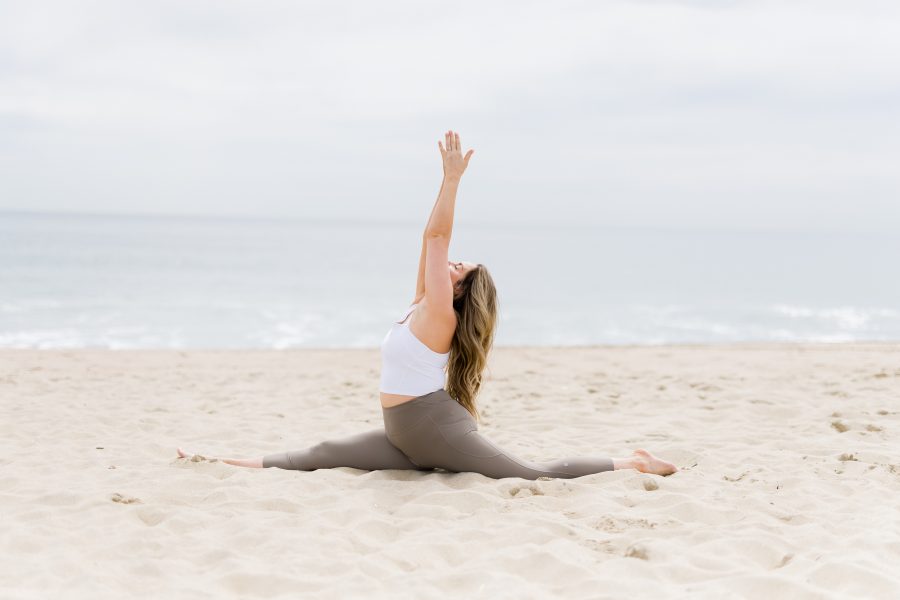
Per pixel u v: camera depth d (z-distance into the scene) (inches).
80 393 312.5
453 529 139.3
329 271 1724.9
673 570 118.1
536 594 109.7
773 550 125.5
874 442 213.0
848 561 116.0
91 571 117.3
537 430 245.6
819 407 270.5
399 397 172.2
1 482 172.4
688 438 224.5
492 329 177.0
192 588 112.7
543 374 391.5
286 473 179.0
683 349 530.6
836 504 152.4
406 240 4500.5
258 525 141.6
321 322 854.5
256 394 319.9
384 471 179.6
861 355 473.4
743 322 955.3
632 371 405.1
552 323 912.9
